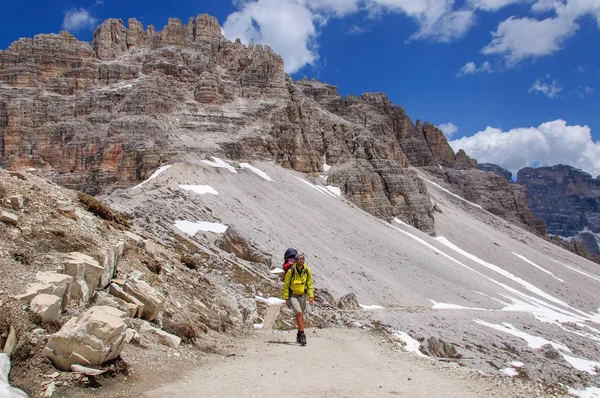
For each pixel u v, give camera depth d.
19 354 11.53
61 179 96.00
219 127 115.56
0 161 104.31
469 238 150.38
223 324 23.48
